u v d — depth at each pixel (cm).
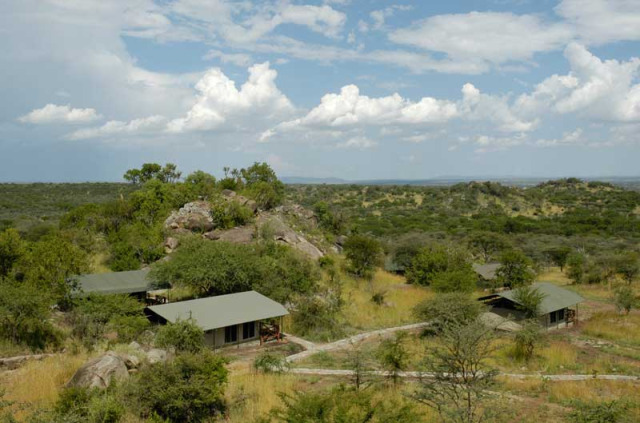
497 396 1861
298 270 4041
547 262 7500
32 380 2041
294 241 5384
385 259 6512
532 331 2944
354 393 1808
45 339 2692
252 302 3266
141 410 1706
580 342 3400
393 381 2336
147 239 4950
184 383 1789
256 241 4812
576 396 2189
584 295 5266
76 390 1739
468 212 13550
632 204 13688
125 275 3850
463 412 1612
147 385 1767
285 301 3762
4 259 3384
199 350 2433
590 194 15725
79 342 2677
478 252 7462
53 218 8425
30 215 8856
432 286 4609
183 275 3622
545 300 3772
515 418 1927
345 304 4022
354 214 13012
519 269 4919
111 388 1805
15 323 2617
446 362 1819
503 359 2828
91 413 1583
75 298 3234
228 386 2114
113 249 4841
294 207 7162
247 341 3155
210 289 3853
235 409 1920
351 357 2352
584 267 6469
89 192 12962
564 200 14825
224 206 5478
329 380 2392
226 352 2952
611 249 8119
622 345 3341
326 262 5116
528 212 13588
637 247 8175
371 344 3184
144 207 5794
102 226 5675
